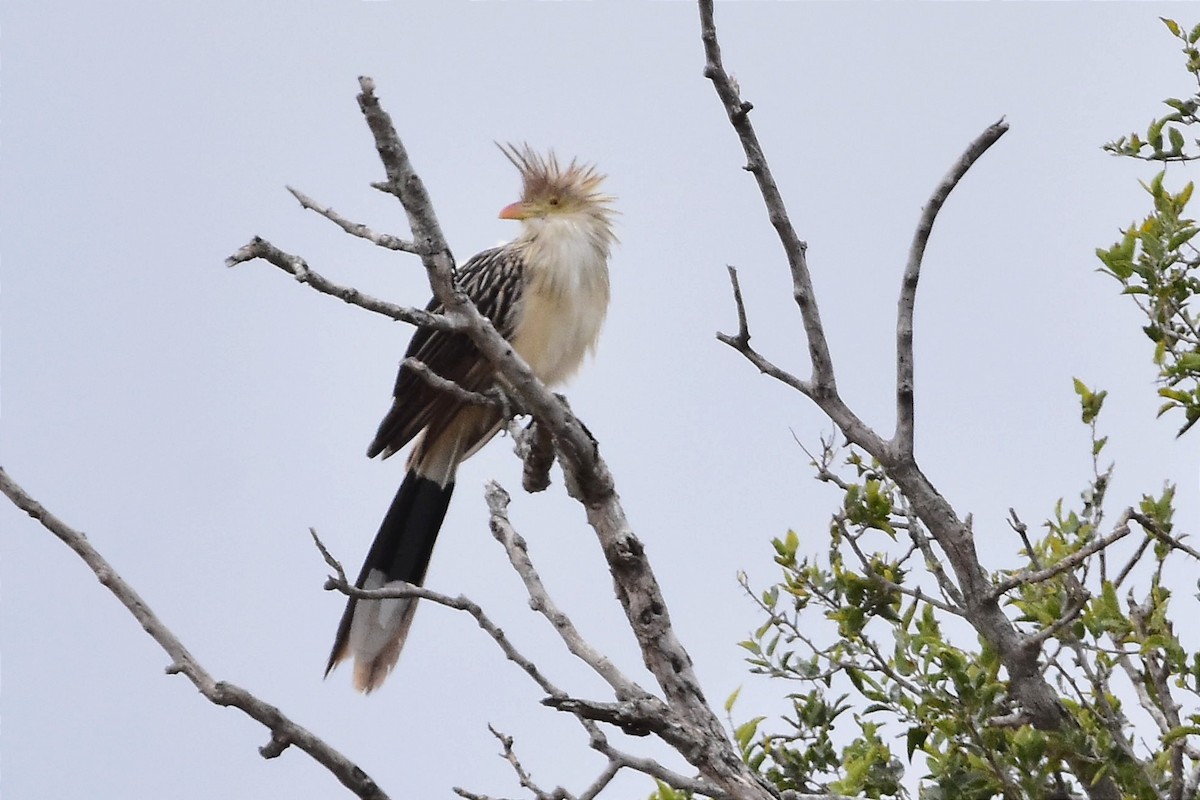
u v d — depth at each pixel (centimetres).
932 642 769
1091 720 747
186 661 580
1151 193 845
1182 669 715
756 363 794
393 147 648
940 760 745
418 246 671
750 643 861
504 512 823
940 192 750
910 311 765
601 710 653
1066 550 789
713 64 734
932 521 764
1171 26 894
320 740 581
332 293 645
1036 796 721
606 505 786
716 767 657
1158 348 802
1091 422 832
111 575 589
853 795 727
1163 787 723
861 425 777
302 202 660
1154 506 782
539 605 755
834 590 838
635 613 769
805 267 778
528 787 674
